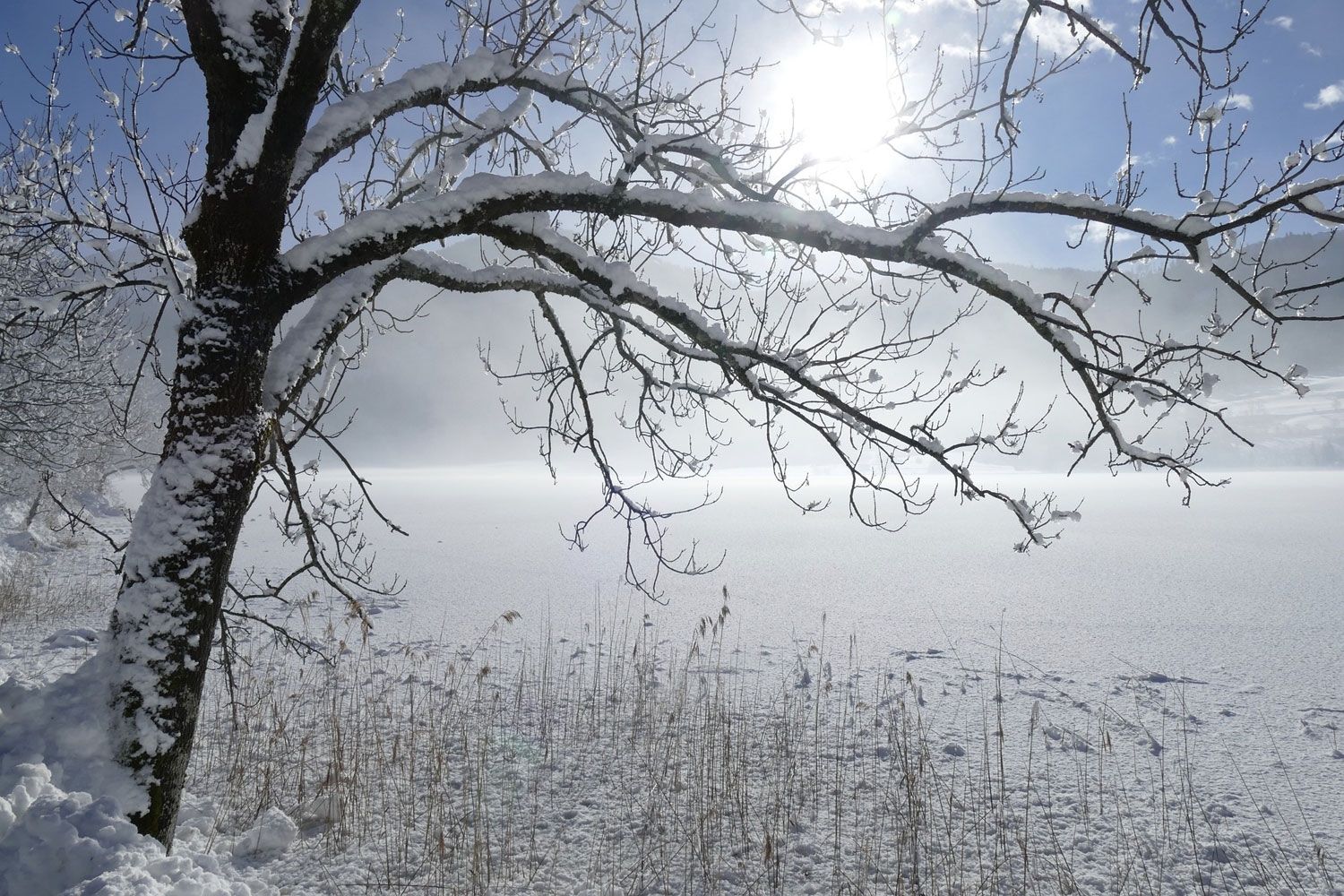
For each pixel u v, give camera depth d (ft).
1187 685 29.14
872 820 17.30
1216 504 142.61
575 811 17.42
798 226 11.71
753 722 23.67
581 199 11.75
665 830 16.55
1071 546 78.74
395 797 17.60
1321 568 60.13
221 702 23.59
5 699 10.05
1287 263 11.04
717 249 16.16
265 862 14.61
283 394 11.68
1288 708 26.21
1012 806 18.21
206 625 10.60
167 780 10.19
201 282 10.94
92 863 8.74
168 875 9.07
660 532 14.62
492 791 18.21
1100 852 16.10
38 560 50.70
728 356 13.28
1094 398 12.31
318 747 20.36
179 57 11.21
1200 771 20.63
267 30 11.02
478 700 22.58
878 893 14.21
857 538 87.97
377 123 13.02
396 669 29.09
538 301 16.20
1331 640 36.42
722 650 34.27
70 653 27.89
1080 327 12.12
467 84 12.28
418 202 11.48
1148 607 45.42
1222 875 15.20
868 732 23.27
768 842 13.94
